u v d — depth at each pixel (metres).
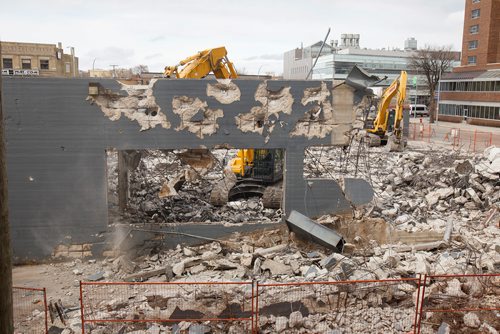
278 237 12.88
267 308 8.93
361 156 25.30
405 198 17.39
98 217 12.11
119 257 11.87
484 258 11.23
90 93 11.54
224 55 15.95
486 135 44.78
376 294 9.22
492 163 17.70
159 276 10.88
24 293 10.15
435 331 8.57
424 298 9.25
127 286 10.25
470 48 63.94
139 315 8.88
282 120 12.32
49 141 11.72
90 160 11.90
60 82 11.52
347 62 91.75
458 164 18.47
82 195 11.99
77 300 9.74
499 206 15.59
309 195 12.82
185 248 12.32
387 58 93.62
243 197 17.44
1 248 3.94
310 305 9.01
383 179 20.33
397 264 10.83
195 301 9.07
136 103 11.82
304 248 12.51
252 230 12.83
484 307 9.23
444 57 66.44
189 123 12.04
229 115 12.15
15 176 11.77
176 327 8.53
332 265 11.01
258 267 10.94
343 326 8.68
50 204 11.94
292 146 12.48
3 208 3.95
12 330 4.13
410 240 13.12
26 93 11.48
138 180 17.44
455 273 10.30
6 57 53.69
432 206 16.39
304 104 12.32
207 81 11.93
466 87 60.72
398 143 30.31
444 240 12.62
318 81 12.28
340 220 12.98
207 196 17.14
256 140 12.34
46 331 8.30
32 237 12.00
